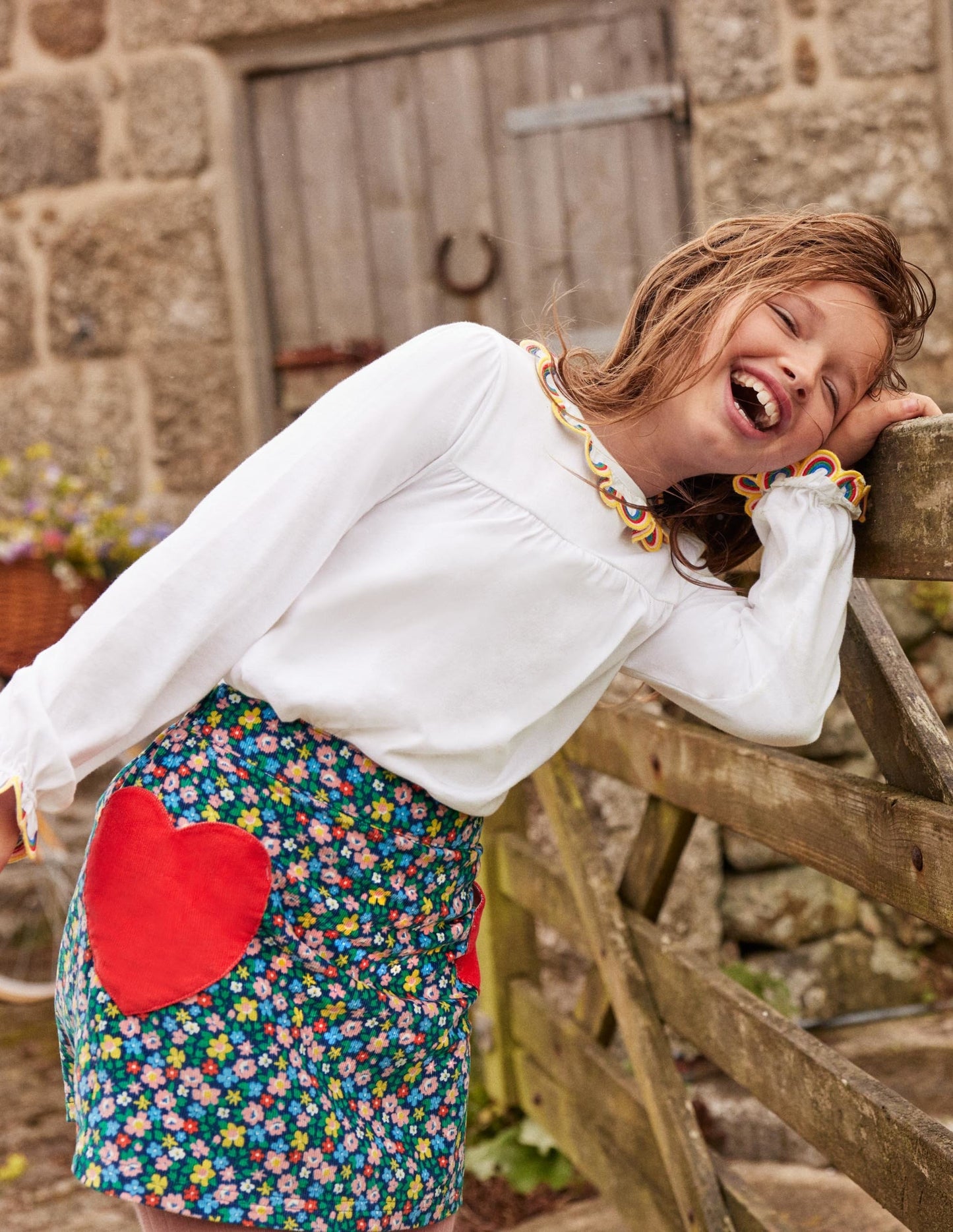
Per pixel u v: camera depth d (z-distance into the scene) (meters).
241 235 3.72
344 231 3.71
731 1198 1.60
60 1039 1.27
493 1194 2.45
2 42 3.72
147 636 1.08
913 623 3.00
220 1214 1.05
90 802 3.68
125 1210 2.42
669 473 1.28
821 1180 2.37
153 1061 1.06
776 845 1.47
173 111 3.67
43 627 3.05
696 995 1.68
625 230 3.55
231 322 3.72
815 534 1.23
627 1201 2.00
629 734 1.92
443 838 1.21
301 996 1.12
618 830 2.90
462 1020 1.25
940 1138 1.15
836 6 3.30
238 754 1.14
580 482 1.21
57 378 3.81
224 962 1.09
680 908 2.92
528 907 2.42
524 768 1.26
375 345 3.73
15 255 3.79
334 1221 1.10
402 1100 1.19
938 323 3.33
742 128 3.36
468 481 1.17
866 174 3.33
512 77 3.57
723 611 1.29
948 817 1.11
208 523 1.11
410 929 1.20
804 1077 1.39
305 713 1.13
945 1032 2.80
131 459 3.81
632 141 3.51
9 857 1.07
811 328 1.18
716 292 1.19
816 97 3.33
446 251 3.66
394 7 3.50
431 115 3.62
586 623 1.21
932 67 3.29
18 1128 2.74
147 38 3.65
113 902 1.11
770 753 1.49
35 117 3.73
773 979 2.85
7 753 1.04
